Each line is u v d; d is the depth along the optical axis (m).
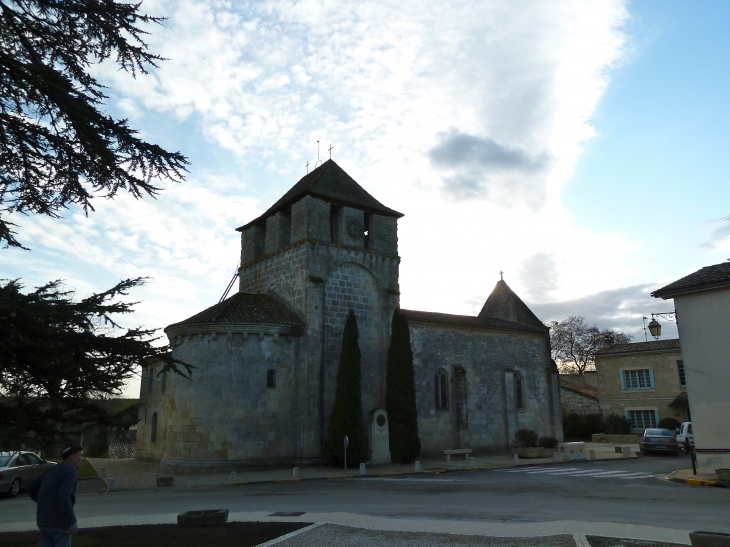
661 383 46.50
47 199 9.78
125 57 9.56
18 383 8.65
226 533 10.34
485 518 11.81
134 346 9.18
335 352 27.52
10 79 8.51
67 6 8.88
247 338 25.27
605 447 39.56
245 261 32.88
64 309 8.16
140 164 9.79
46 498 7.02
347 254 29.22
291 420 25.53
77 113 8.62
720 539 8.24
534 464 27.86
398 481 20.52
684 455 33.41
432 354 31.75
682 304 21.72
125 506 15.14
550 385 37.00
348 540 9.60
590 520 11.49
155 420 30.19
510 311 40.28
